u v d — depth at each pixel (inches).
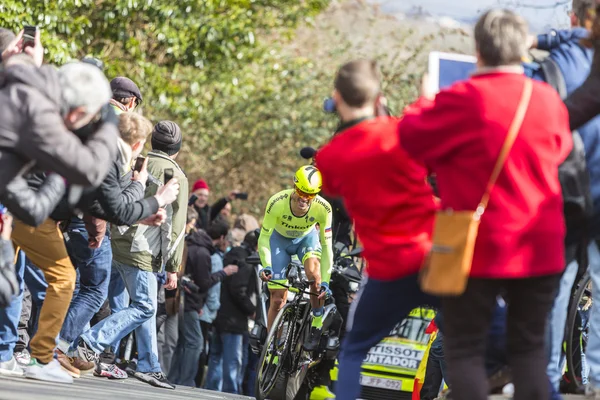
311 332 719.1
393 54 1919.3
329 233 725.9
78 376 629.3
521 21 335.0
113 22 1331.2
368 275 374.0
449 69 438.3
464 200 324.2
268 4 1658.5
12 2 1093.1
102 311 779.4
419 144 331.0
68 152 407.5
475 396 322.7
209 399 616.1
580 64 434.3
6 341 524.4
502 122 321.1
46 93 411.2
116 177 505.4
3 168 408.2
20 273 527.5
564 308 434.9
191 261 967.6
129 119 544.4
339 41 1972.2
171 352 924.6
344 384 380.2
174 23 1396.4
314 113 1889.8
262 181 1935.3
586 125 427.2
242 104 1849.2
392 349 741.3
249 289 1010.1
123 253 666.8
